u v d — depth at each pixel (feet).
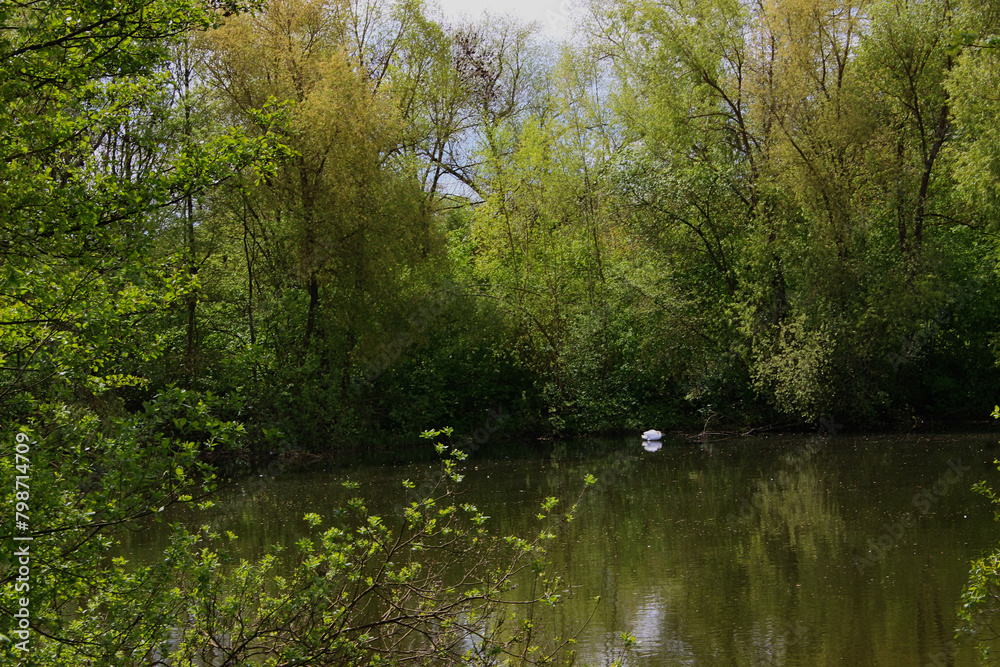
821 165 84.33
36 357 19.74
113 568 20.02
